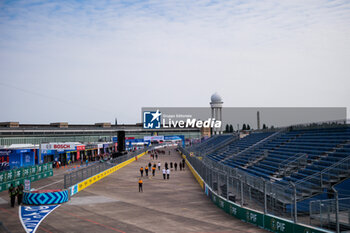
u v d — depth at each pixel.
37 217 19.30
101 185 33.66
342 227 14.06
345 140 30.48
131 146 101.62
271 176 29.16
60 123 102.56
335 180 21.86
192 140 128.88
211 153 65.81
